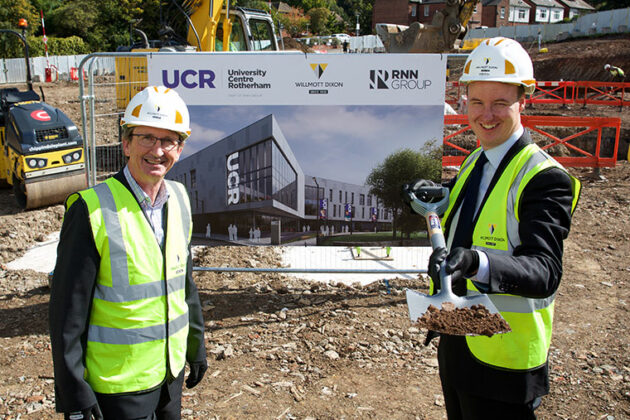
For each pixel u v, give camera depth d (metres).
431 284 2.18
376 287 5.34
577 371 3.80
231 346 4.15
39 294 5.21
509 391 1.92
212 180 4.90
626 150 13.05
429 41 13.26
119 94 8.19
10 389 3.59
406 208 4.93
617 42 33.38
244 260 6.05
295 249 6.52
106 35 51.62
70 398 1.86
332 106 4.73
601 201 8.47
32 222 7.34
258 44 11.66
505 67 1.85
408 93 4.69
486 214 1.95
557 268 1.66
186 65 4.69
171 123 2.05
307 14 84.38
